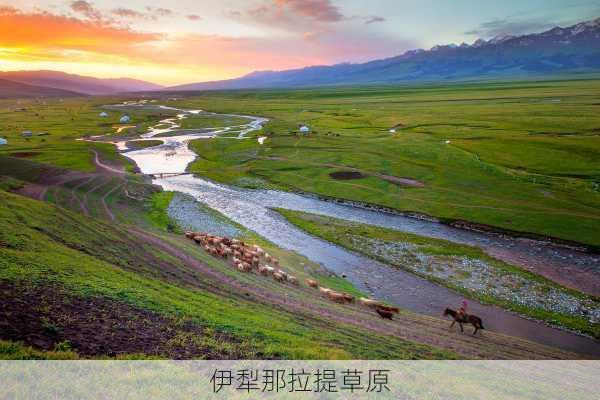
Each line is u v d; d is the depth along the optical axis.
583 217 73.50
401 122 187.38
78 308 22.64
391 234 71.12
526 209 79.06
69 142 150.88
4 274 23.95
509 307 47.88
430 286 53.28
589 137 129.50
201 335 23.53
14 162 87.19
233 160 131.12
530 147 123.25
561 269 57.09
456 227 76.38
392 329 35.53
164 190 97.19
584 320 44.94
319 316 35.19
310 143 147.00
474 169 107.69
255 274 47.12
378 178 104.44
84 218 47.53
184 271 40.00
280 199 95.12
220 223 75.31
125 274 31.67
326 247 66.81
